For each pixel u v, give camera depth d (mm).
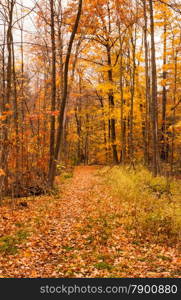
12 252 6688
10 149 12875
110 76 23812
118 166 21828
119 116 22875
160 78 23438
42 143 16281
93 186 16750
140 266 6012
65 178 22406
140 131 27125
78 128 39562
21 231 8172
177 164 23219
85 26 17484
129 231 8250
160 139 24875
